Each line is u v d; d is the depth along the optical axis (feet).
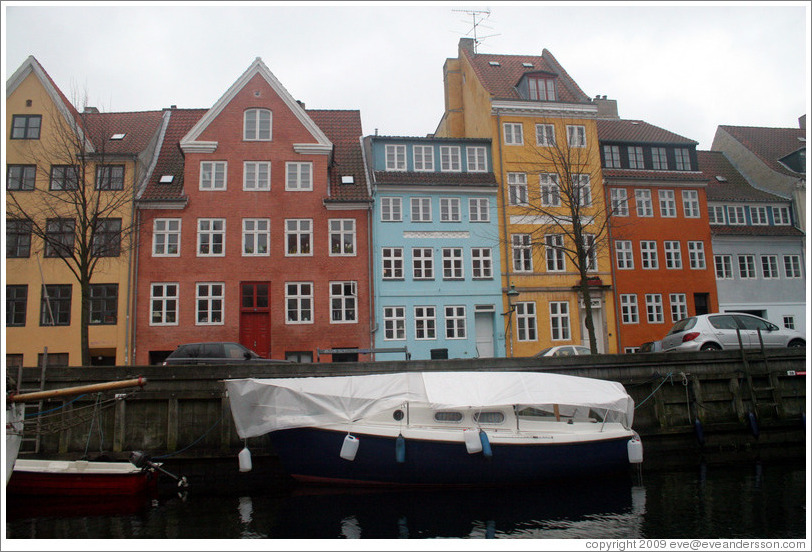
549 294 94.99
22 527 36.99
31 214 83.76
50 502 43.47
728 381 62.80
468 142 98.58
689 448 59.93
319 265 88.84
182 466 51.52
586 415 51.96
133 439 52.34
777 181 114.83
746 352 63.52
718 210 109.60
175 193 89.45
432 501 43.09
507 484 46.73
